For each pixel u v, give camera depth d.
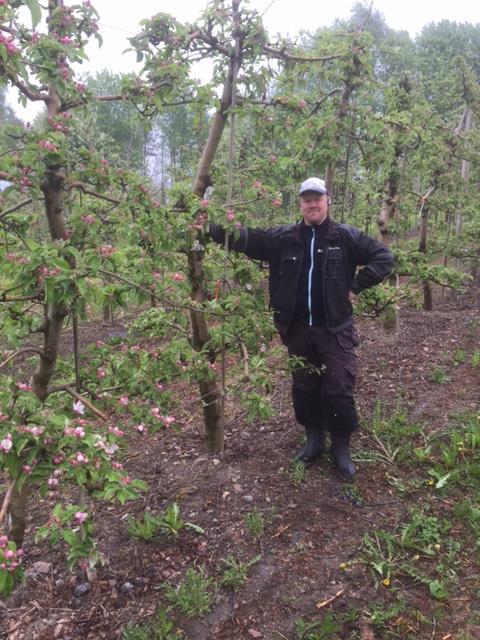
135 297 2.40
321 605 2.39
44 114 2.46
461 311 7.03
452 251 6.89
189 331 3.58
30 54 1.86
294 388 3.33
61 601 2.48
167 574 2.60
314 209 2.98
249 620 2.33
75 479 1.78
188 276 3.19
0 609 2.43
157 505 3.11
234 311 2.94
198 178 3.26
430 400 4.25
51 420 1.68
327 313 3.08
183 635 2.27
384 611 2.34
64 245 1.89
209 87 3.03
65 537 1.75
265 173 3.57
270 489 3.20
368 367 4.95
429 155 5.70
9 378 1.96
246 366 2.94
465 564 2.60
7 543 1.57
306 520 2.92
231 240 3.06
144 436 3.98
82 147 2.18
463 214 7.52
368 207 6.41
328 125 3.93
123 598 2.47
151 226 2.27
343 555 2.67
